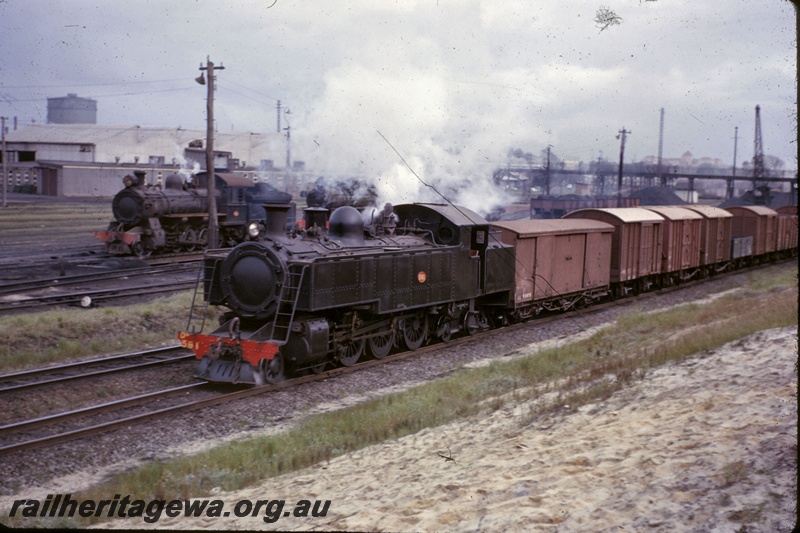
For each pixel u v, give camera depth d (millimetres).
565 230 23609
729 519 5910
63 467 10352
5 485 9633
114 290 23422
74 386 14055
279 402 13680
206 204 35688
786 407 8672
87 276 26391
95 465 10570
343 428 12070
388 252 17062
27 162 74750
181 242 34438
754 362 12141
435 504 7641
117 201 32188
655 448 8117
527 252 21969
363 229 17547
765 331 14766
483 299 21891
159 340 18875
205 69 30141
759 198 79312
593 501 6879
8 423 12211
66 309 20625
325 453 10805
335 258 15438
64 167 70812
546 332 21422
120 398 13836
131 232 32000
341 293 15641
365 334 17016
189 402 13453
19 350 16703
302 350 14867
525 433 10297
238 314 15609
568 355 17438
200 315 20938
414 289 17828
